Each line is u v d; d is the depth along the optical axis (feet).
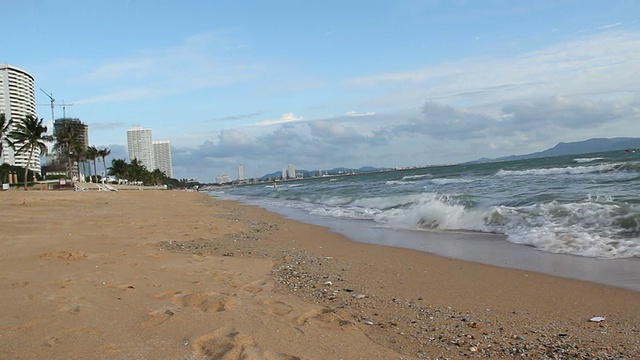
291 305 20.54
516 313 19.63
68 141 232.73
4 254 31.01
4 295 20.07
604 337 16.19
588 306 20.01
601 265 26.94
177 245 40.11
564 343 15.76
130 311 18.02
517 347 15.58
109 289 21.57
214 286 23.59
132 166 402.52
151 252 34.09
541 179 97.55
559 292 22.40
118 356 13.53
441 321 18.71
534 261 29.43
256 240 45.34
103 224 53.36
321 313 19.38
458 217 48.80
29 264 27.53
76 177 303.07
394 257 33.86
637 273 24.61
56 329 15.72
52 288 21.39
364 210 71.82
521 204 53.16
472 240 38.86
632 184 67.05
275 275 27.94
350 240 44.01
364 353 14.88
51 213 68.08
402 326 18.02
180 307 18.76
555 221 40.40
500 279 25.63
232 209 96.84
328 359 14.14
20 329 15.71
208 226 56.03
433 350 15.44
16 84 340.59
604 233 34.35
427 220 50.85
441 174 204.44
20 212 68.44
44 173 351.46
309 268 30.30
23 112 346.33
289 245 41.91
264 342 15.10
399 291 23.93
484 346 15.78
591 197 52.80
